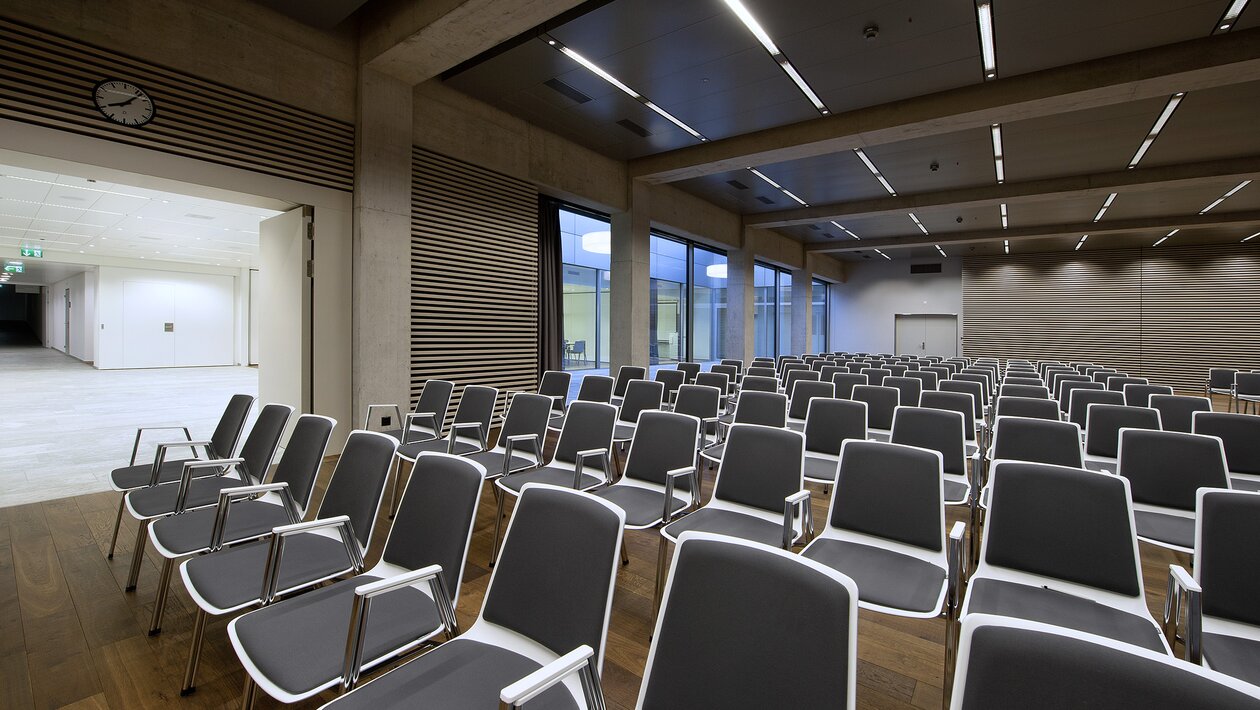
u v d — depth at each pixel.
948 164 8.29
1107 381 6.39
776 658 1.16
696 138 7.55
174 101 4.23
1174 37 4.82
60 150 3.77
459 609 2.71
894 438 3.47
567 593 1.51
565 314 9.43
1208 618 1.79
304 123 4.98
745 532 2.48
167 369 15.18
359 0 4.49
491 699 1.38
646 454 3.15
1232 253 13.55
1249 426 3.34
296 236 5.16
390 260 5.52
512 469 3.48
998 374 9.59
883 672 2.29
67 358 17.45
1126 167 8.37
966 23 4.62
